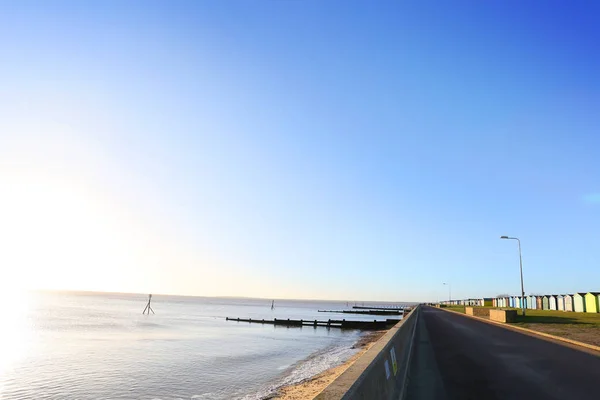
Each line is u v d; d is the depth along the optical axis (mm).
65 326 71438
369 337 66250
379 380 5770
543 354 15758
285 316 139500
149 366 34156
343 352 45000
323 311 180375
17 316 93312
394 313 169000
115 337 56250
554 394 9016
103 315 107125
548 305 66562
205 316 123875
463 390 9336
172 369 32875
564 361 13953
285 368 33719
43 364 34531
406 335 16516
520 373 11586
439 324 34312
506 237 46562
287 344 54531
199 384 27125
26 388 25938
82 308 142875
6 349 42312
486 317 48312
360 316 145625
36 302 189625
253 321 102000
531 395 8898
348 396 3646
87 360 36781
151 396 24000
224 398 23078
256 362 37125
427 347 18000
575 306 57031
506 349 17344
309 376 29094
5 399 23375
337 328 90812
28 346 44938
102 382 27750
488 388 9562
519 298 80875
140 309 155250
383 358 6656
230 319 106375
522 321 36062
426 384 10023
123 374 30516
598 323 33000
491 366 12812
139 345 48031
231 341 56656
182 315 124062
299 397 21141
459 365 13023
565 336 22016
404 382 9859
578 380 10594
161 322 90625
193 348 47094
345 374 4605
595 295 52094
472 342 20016
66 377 29328
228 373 31219
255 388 25531
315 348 49875
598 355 15555
